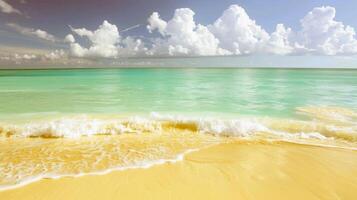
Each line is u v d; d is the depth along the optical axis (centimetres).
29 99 1125
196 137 583
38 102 1047
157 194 303
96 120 704
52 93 1349
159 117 734
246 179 348
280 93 1382
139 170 379
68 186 323
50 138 561
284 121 714
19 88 1608
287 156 446
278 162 416
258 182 339
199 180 344
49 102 1052
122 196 298
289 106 973
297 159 430
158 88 1667
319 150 480
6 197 295
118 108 930
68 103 1033
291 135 593
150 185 328
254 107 957
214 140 557
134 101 1100
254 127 644
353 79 2766
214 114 825
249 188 321
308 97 1219
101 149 486
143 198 294
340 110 879
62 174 361
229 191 312
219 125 644
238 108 938
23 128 598
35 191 310
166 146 510
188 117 738
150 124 670
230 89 1612
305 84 2014
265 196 301
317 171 377
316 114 815
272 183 335
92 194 303
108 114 812
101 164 403
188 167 393
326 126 646
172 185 328
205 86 1816
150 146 509
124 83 2097
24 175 357
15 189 314
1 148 485
